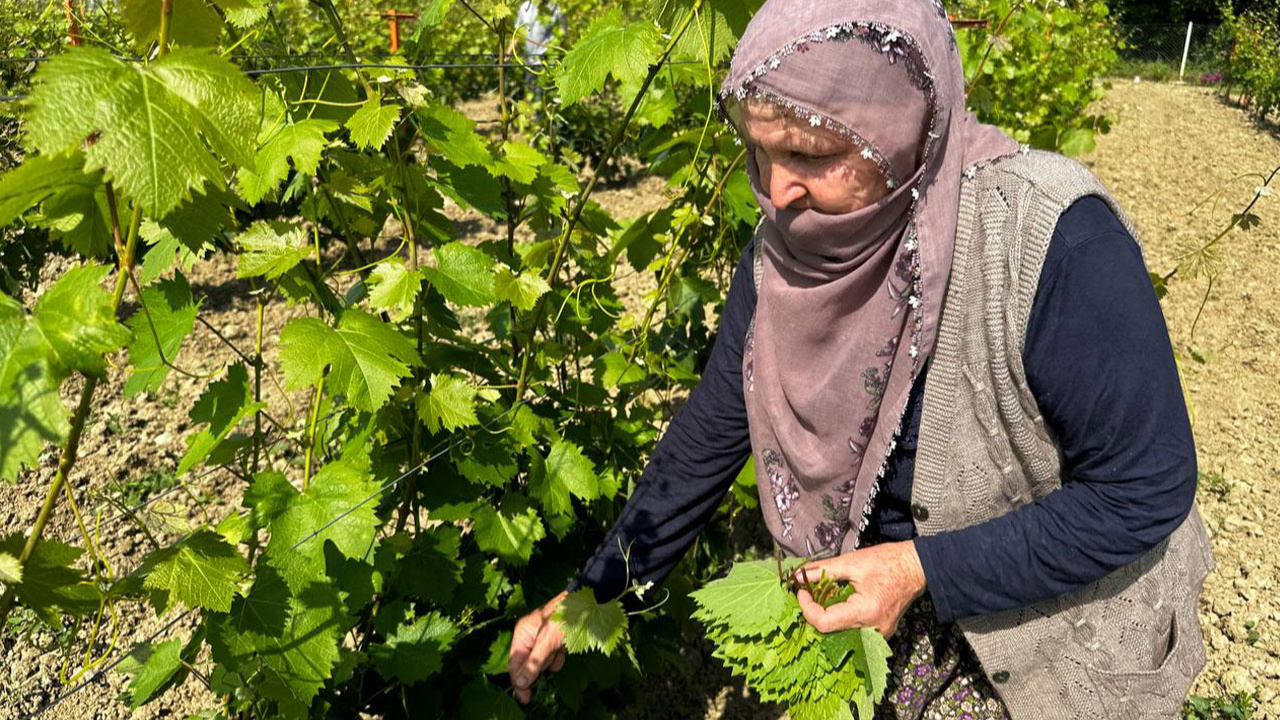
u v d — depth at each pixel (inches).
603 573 65.1
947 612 52.8
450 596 71.4
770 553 133.5
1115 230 48.1
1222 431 181.2
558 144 91.6
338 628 56.3
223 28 39.8
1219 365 208.8
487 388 69.6
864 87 46.0
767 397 59.1
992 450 53.0
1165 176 362.3
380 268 61.9
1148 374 47.2
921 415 54.2
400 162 63.0
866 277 52.3
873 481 56.4
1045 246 47.9
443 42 305.6
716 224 99.5
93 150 30.0
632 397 89.4
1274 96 477.7
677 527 65.5
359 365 54.2
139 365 57.9
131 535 135.6
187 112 32.4
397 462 70.0
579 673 84.0
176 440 161.5
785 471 61.3
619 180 304.0
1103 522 49.3
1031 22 221.6
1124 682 56.0
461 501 72.5
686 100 105.4
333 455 77.6
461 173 68.6
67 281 35.9
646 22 64.1
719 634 54.0
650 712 111.9
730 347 63.5
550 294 76.3
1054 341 48.3
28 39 121.3
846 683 51.9
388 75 59.2
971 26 196.2
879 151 47.4
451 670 79.6
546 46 86.0
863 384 54.2
